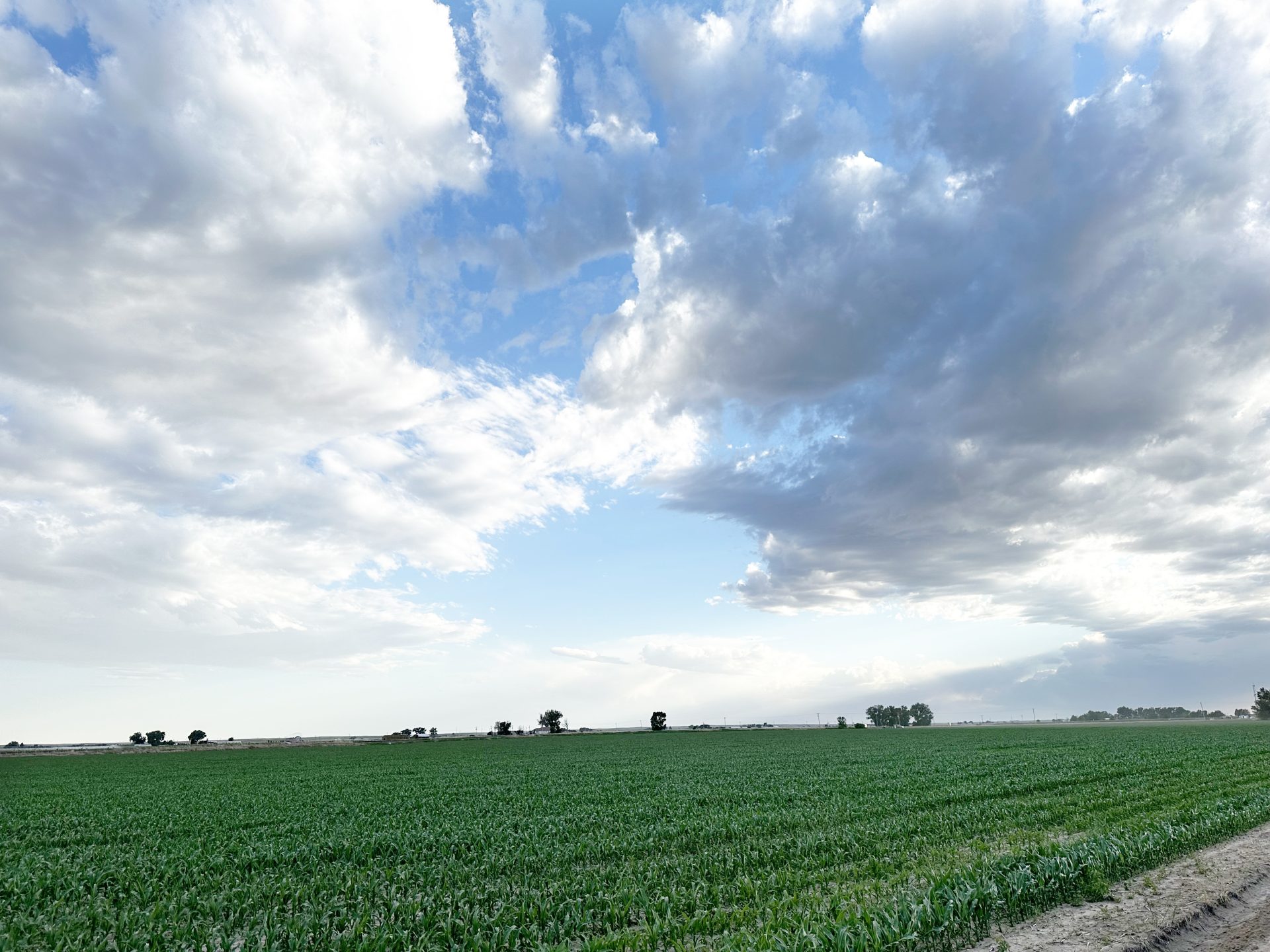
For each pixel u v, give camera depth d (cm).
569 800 3294
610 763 6316
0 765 8019
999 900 1191
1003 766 4494
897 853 1780
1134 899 1238
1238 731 9512
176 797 3950
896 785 3494
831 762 5584
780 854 1780
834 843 1894
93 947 1181
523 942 1195
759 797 3134
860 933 1045
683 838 2075
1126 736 8638
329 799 3634
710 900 1366
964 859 1620
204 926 1310
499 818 2683
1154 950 1020
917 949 1066
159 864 1908
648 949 1102
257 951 1163
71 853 2159
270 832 2466
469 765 6562
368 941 1156
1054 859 1352
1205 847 1636
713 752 7688
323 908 1359
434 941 1190
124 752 11156
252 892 1514
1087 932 1088
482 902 1410
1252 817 1922
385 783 4647
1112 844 1490
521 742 12356
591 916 1290
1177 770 3741
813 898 1325
